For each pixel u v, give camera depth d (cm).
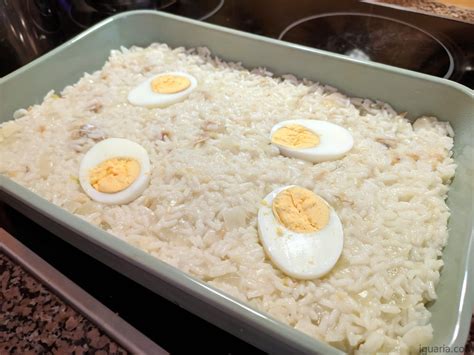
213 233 18
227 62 29
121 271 17
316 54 25
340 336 14
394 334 15
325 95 25
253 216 19
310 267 16
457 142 21
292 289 16
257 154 22
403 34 29
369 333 14
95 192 20
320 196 19
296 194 19
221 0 35
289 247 17
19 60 29
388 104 24
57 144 23
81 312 15
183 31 30
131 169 21
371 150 22
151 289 16
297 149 22
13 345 14
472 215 16
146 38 32
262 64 27
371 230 18
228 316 14
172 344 15
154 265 14
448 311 14
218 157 22
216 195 20
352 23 31
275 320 13
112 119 25
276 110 24
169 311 16
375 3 33
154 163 22
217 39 28
